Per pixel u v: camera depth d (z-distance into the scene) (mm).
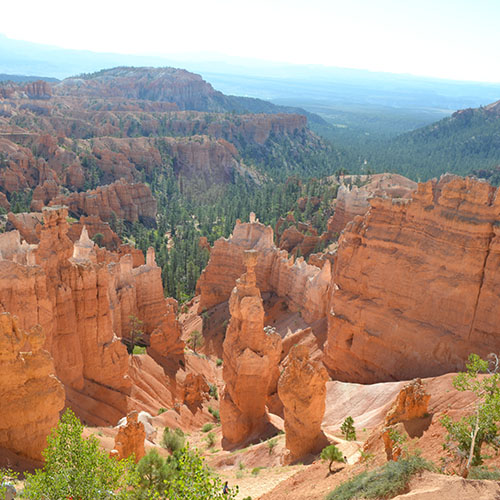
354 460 30688
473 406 27750
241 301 45938
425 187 50438
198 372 69875
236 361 45781
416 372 48812
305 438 35719
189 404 59281
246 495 29172
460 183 47844
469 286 46094
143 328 71625
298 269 82125
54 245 45500
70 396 43969
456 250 47188
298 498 25594
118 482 21750
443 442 24781
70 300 45844
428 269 49344
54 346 44000
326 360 60031
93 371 48781
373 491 21047
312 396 35438
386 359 51812
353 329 55188
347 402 48625
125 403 48156
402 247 51906
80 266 47438
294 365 36438
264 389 46500
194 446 46594
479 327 45500
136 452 32656
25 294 39938
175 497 18828
